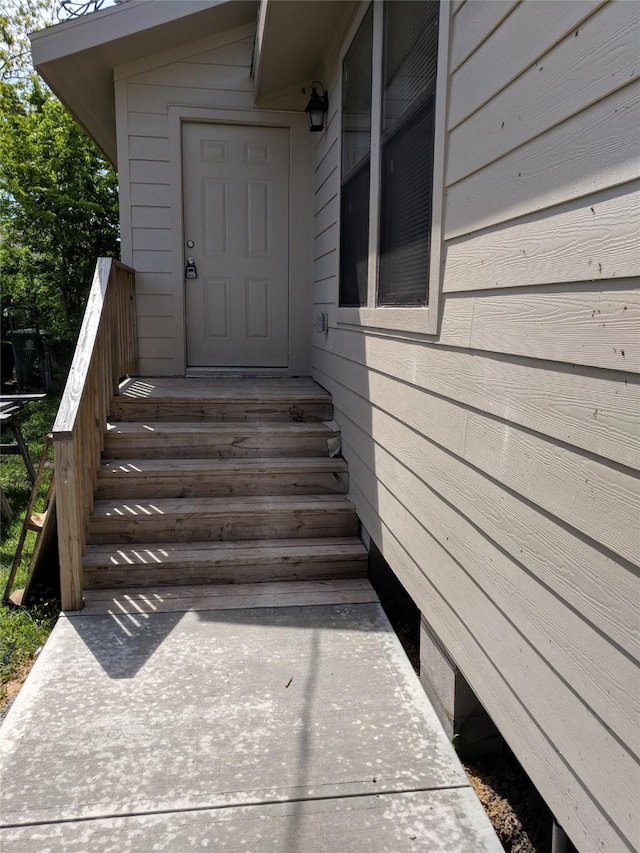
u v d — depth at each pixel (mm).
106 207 10734
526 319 1535
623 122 1165
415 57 2396
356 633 2652
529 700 1543
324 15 3738
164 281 5090
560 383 1393
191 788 1791
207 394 4203
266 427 3908
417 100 2371
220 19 4582
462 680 2068
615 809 1202
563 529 1384
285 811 1721
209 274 5195
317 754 1938
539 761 1497
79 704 2156
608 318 1217
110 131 6281
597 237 1248
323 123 4500
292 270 5219
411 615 3217
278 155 5125
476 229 1814
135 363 5113
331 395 4234
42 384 10719
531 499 1521
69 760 1893
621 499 1185
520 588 1586
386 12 2824
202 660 2432
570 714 1362
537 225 1480
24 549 3857
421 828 1676
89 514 3195
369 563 3213
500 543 1693
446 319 2062
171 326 5145
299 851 1597
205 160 5059
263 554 3143
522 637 1580
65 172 10438
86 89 5074
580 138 1301
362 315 3248
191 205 5098
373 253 3021
